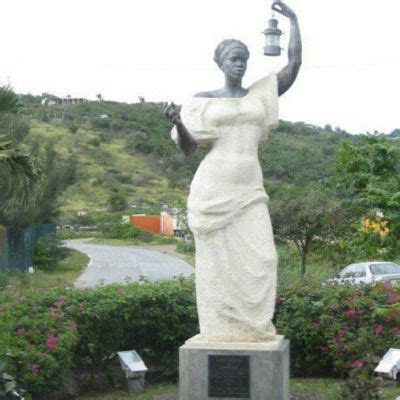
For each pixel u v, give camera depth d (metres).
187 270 36.41
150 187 90.19
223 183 8.87
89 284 27.61
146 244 61.69
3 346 9.10
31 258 35.75
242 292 8.81
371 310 11.09
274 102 9.20
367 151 16.28
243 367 8.60
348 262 25.12
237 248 8.84
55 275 32.75
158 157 101.06
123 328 11.04
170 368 11.32
